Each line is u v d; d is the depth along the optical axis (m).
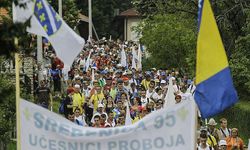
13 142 37.22
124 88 48.69
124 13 166.00
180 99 38.53
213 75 18.89
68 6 101.31
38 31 20.45
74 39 20.58
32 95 48.56
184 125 18.47
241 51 63.38
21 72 54.69
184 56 81.31
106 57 87.38
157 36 82.31
